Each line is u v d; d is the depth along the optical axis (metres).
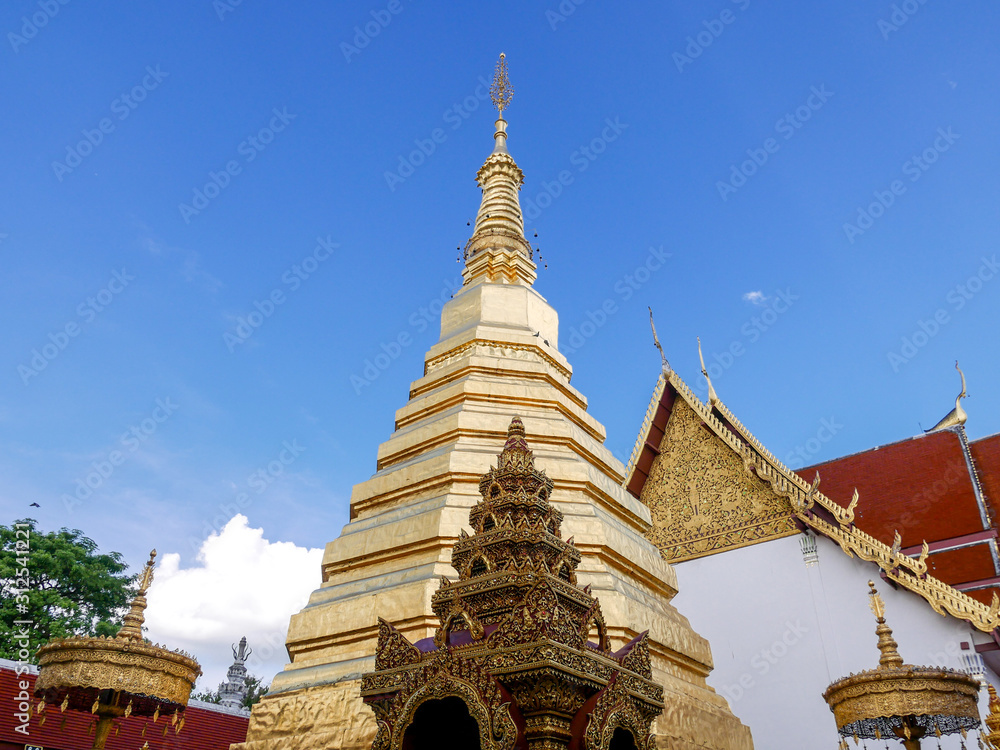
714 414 19.83
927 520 17.47
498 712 4.18
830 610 16.42
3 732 13.56
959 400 19.28
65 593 26.16
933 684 9.60
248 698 30.23
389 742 4.61
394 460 12.89
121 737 15.10
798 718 15.69
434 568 9.77
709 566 18.45
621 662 5.04
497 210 18.16
